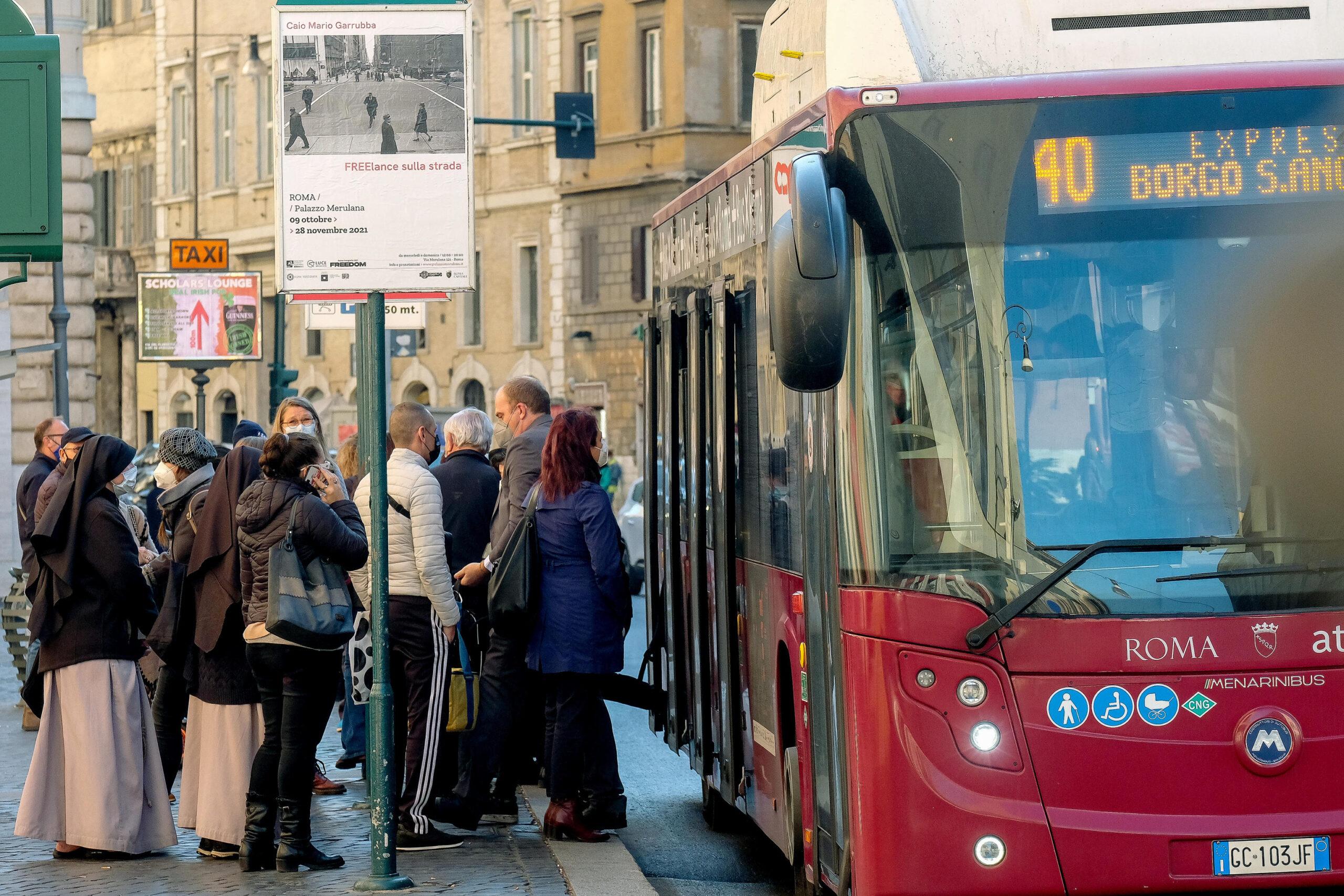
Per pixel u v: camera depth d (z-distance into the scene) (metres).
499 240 78.94
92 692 13.60
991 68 10.28
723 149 71.75
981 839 9.23
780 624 11.55
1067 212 9.66
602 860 13.45
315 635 12.70
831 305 9.07
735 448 13.09
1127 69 9.88
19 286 54.72
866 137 9.80
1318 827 9.21
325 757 19.64
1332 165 9.71
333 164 12.10
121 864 13.53
